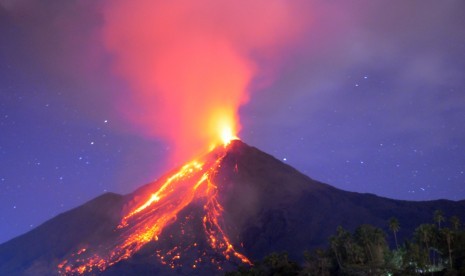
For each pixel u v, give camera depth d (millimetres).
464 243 120625
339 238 138000
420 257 118938
